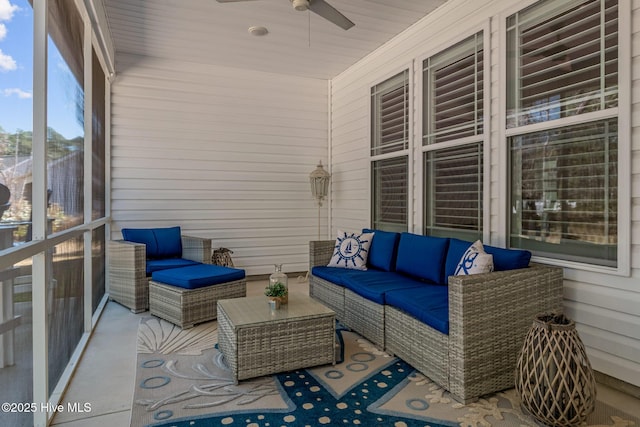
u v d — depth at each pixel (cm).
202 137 532
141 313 394
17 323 174
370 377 255
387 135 475
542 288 252
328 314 272
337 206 586
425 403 222
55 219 237
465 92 359
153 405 220
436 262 327
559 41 276
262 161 566
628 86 234
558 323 210
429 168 407
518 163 310
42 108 196
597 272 252
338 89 582
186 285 352
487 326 229
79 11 308
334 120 595
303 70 562
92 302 360
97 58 398
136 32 433
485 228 333
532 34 296
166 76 513
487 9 332
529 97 298
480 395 227
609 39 246
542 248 291
